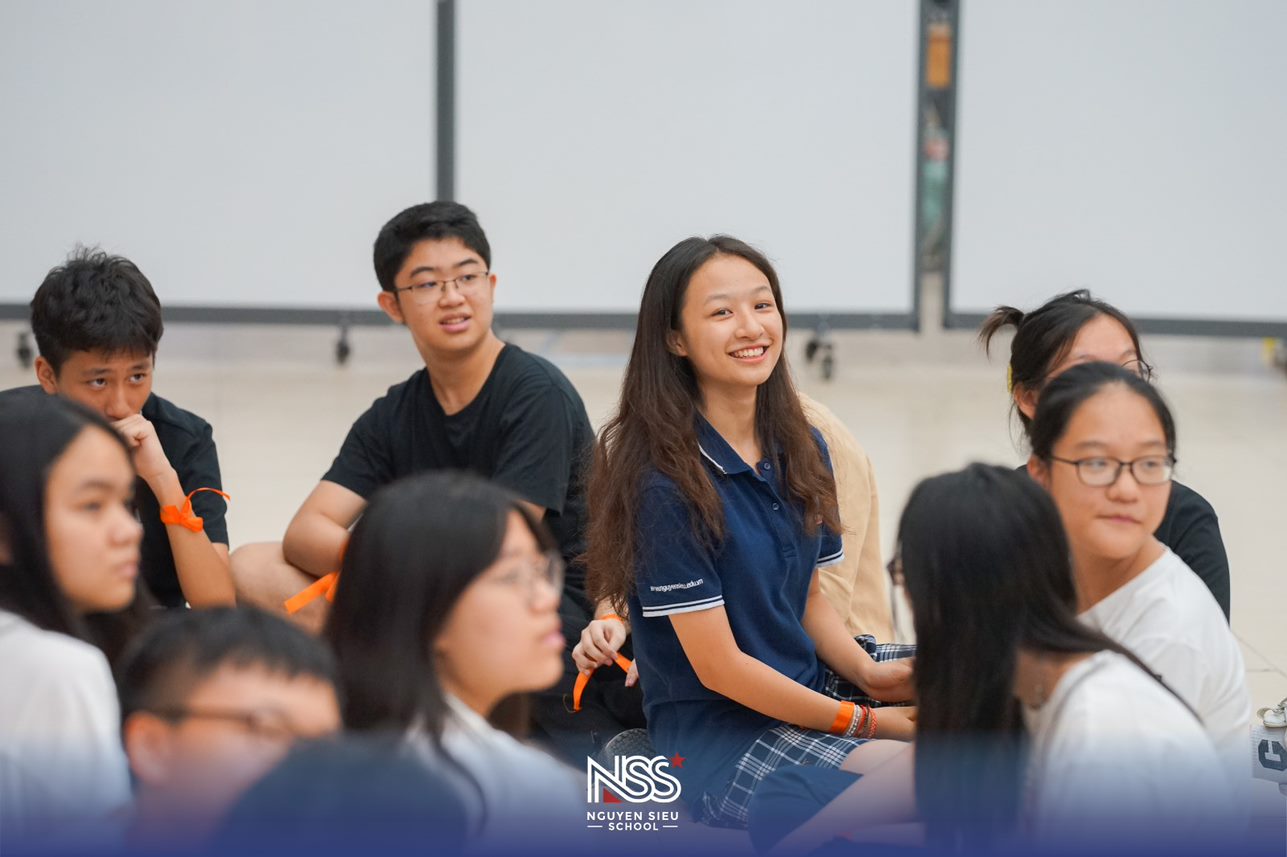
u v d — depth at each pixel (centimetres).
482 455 946
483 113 1933
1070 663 540
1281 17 1945
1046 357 788
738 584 728
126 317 814
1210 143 1978
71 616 571
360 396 1914
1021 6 1952
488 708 526
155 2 1878
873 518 909
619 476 731
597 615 865
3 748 518
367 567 507
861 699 786
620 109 1942
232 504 1426
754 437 756
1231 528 1428
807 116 1962
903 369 2145
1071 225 2000
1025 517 540
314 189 1939
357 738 464
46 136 1895
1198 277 2008
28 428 567
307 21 1898
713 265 728
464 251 920
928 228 2695
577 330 1989
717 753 725
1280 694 1028
